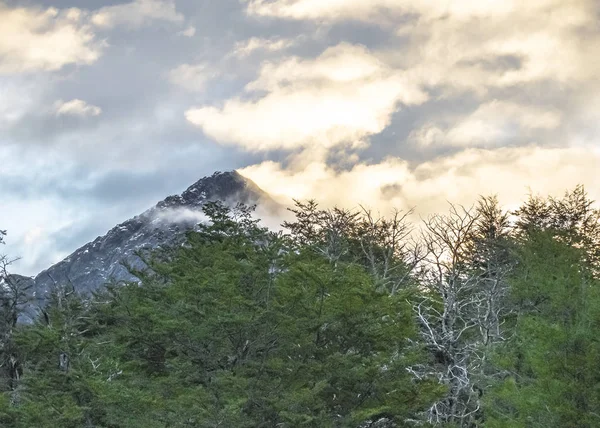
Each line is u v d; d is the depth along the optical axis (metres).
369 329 78.44
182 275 105.62
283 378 76.88
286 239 94.62
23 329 102.56
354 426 72.38
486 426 77.75
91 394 81.50
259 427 74.75
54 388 83.12
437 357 101.19
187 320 80.50
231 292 83.00
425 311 99.88
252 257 92.00
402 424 78.81
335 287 78.69
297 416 69.94
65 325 94.75
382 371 76.50
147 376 95.56
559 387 68.38
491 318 100.06
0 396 83.56
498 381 85.50
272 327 79.88
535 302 95.38
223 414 69.12
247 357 81.31
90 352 92.81
